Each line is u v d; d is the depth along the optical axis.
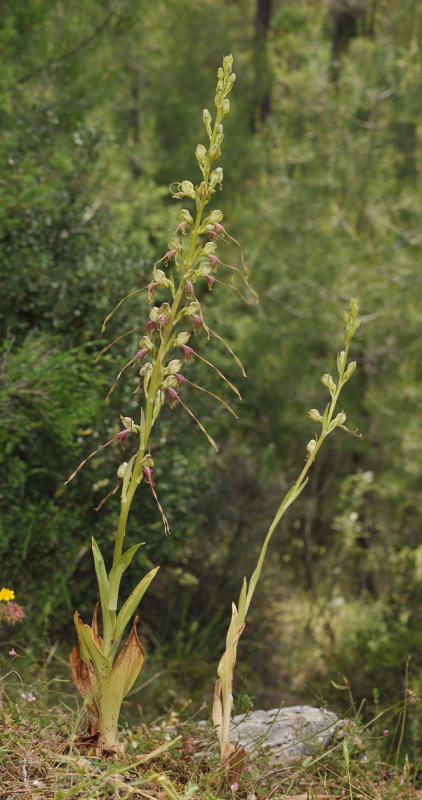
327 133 9.27
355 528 8.48
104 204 6.30
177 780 2.40
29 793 2.15
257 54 11.42
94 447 5.32
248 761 2.58
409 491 8.51
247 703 2.96
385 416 8.30
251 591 2.41
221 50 11.51
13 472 4.62
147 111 11.27
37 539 4.86
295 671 6.75
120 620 2.36
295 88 9.63
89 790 2.13
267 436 8.88
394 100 9.10
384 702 5.84
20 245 5.22
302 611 8.02
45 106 5.69
